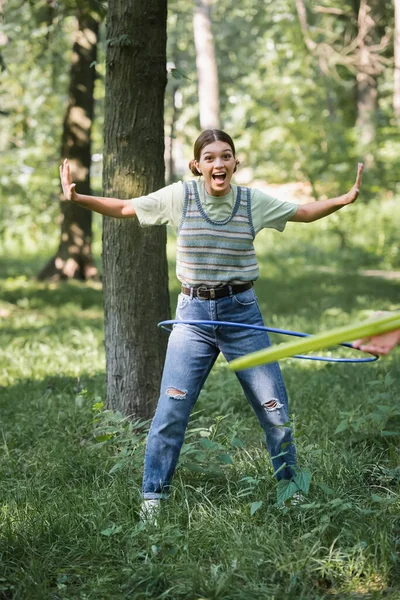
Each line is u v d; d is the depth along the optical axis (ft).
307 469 15.19
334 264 75.77
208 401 23.25
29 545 13.75
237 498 15.23
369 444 18.69
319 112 78.48
